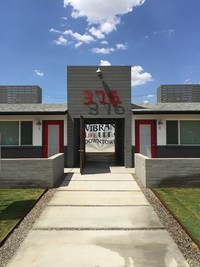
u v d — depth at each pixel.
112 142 30.95
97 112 15.32
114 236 5.57
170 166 9.96
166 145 15.42
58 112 15.05
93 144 30.86
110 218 6.65
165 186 9.95
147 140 15.46
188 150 15.41
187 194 8.89
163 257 4.68
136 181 11.09
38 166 10.09
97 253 4.83
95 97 15.31
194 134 15.53
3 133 15.58
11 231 5.79
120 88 15.36
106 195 8.86
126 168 15.00
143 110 15.05
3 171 10.11
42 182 10.07
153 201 8.16
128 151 15.38
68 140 15.37
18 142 15.58
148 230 5.89
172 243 5.23
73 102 15.32
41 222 6.39
